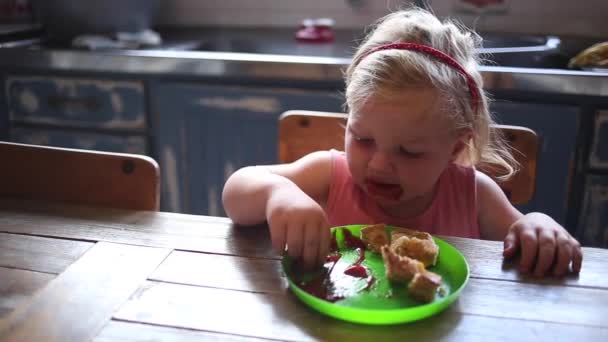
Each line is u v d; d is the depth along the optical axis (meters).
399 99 0.74
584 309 0.56
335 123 1.09
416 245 0.64
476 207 0.97
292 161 1.13
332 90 1.52
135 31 1.94
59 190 0.86
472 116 0.85
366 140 0.79
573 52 1.79
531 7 2.02
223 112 1.62
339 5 2.16
